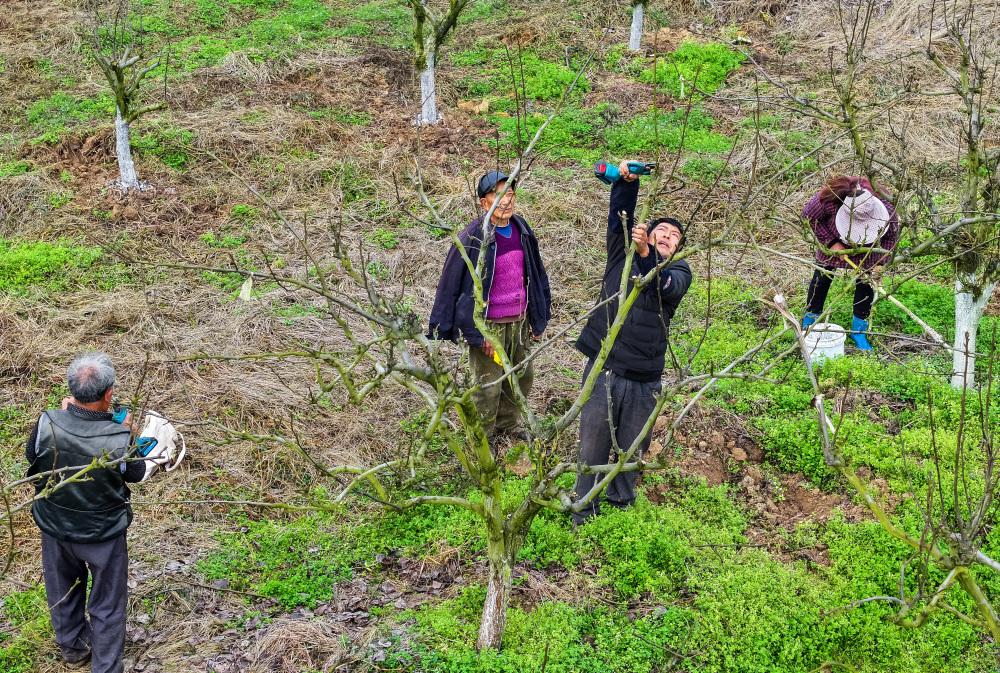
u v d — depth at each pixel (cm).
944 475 564
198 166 966
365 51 1230
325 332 733
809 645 459
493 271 547
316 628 467
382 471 588
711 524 548
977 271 618
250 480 588
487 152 1011
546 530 533
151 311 742
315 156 995
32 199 889
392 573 516
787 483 595
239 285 790
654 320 500
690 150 1002
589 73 1181
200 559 522
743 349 710
